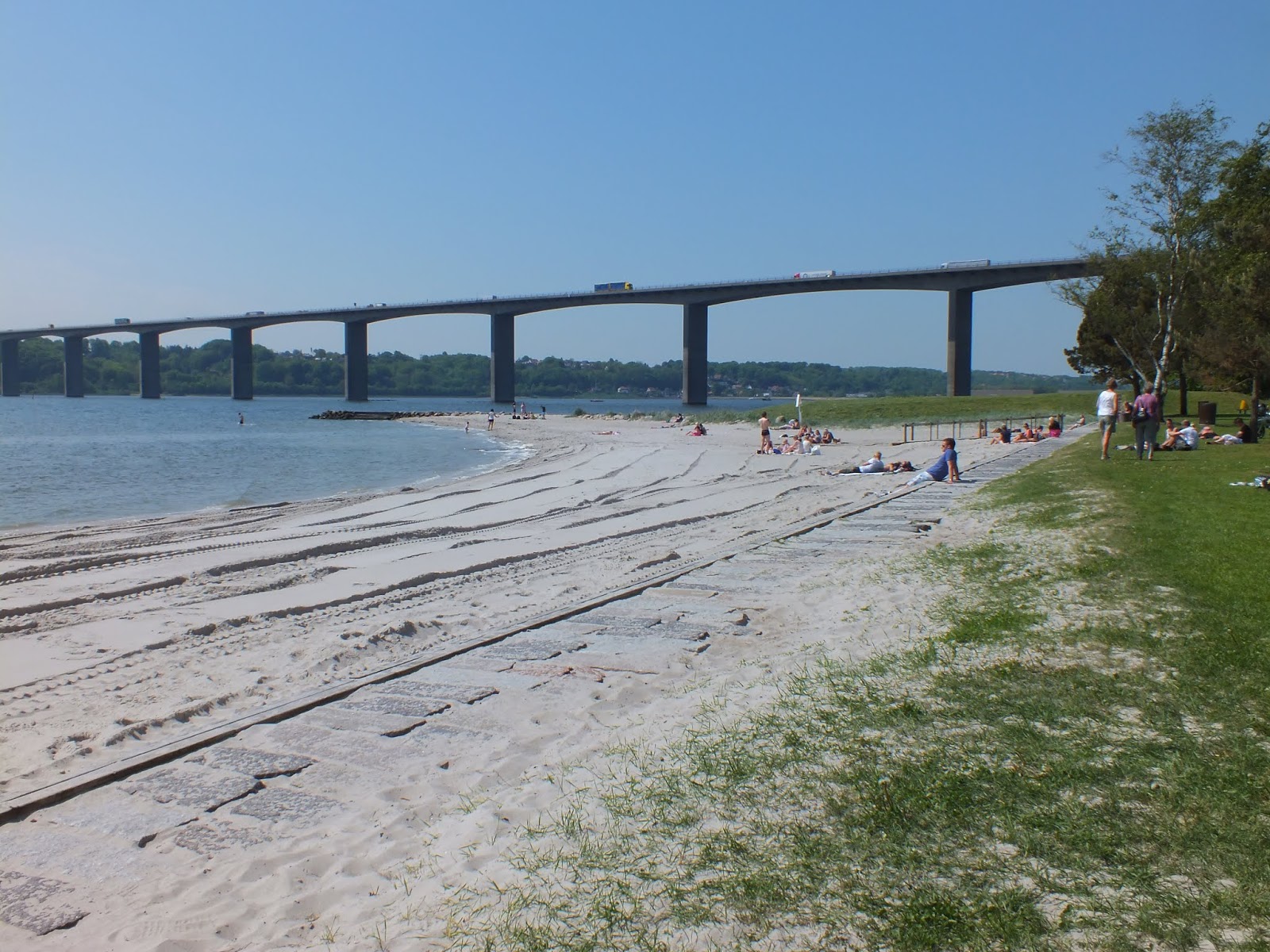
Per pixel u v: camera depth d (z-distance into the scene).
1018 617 8.00
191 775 5.86
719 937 3.67
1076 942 3.44
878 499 20.00
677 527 18.19
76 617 10.77
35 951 3.97
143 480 34.25
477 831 4.83
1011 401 71.88
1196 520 12.18
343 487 31.41
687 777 5.20
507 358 153.25
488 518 20.66
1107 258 42.50
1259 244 32.31
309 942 3.92
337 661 8.53
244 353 177.25
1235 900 3.60
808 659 7.57
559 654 8.35
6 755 6.40
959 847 4.18
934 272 109.56
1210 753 4.90
